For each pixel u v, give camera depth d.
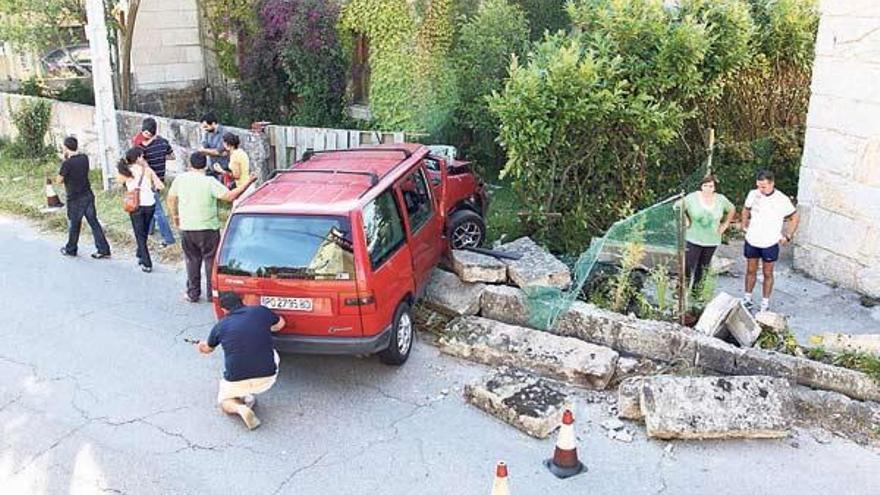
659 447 6.77
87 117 15.29
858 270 9.56
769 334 8.10
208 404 7.55
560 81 9.66
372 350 7.52
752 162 12.54
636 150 10.48
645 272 9.23
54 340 8.84
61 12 17.66
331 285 7.30
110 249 11.66
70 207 11.08
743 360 7.46
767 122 13.03
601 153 10.38
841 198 9.64
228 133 10.97
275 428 7.13
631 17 10.50
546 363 7.84
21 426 7.23
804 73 13.15
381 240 7.74
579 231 10.41
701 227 8.91
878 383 7.11
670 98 10.77
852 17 9.16
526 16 14.84
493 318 8.84
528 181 10.26
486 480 6.37
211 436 7.03
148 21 18.47
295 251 7.42
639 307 8.66
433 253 9.08
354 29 15.62
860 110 9.23
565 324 8.35
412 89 14.67
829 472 6.40
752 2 12.95
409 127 14.60
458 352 8.32
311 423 7.21
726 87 12.17
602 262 9.19
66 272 10.84
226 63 18.44
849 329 8.69
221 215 12.18
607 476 6.39
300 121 16.55
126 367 8.25
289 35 16.03
